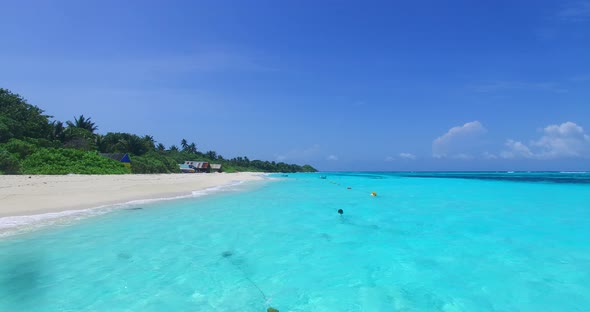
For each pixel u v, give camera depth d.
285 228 10.25
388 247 8.11
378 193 24.52
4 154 28.89
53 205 13.11
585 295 5.33
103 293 5.18
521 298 5.23
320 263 6.85
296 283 5.75
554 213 13.80
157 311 4.62
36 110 51.69
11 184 18.27
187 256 7.14
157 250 7.52
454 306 4.93
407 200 19.14
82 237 8.52
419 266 6.71
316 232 9.73
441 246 8.23
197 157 102.12
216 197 19.52
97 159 39.12
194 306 4.81
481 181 46.19
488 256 7.39
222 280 5.83
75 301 4.88
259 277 6.02
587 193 24.39
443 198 20.52
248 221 11.32
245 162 129.00
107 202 15.00
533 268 6.61
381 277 6.09
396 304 4.98
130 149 64.94
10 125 41.16
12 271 6.04
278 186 33.28
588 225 11.03
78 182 22.44
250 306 4.85
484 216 12.91
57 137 51.31
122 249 7.54
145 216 11.81
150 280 5.75
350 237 9.14
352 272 6.34
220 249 7.74
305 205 16.23
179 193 20.78
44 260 6.66
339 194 23.19
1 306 4.69
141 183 25.31
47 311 4.57
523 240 8.91
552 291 5.48
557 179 53.88
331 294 5.32
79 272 6.05
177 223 10.66
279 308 4.81
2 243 7.80
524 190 27.69
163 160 66.31
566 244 8.44
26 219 10.48
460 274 6.25
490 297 5.25
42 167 32.75
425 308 4.86
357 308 4.84
